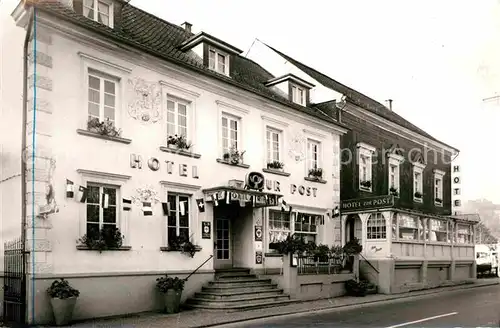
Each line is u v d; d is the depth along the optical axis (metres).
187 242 14.66
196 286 14.88
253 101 17.83
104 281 12.63
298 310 13.91
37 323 11.27
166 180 14.50
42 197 11.70
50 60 12.17
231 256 17.28
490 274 30.06
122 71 13.77
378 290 19.66
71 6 13.52
